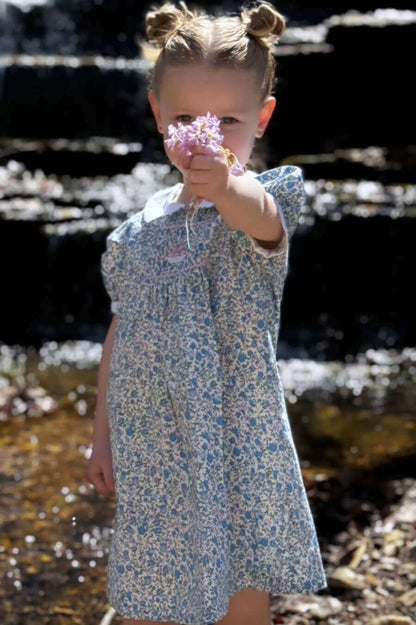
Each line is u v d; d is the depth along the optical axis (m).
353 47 13.59
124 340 3.37
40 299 10.69
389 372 9.27
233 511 3.24
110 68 14.69
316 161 12.52
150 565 3.32
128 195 11.91
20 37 16.78
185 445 3.25
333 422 7.59
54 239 10.63
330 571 4.80
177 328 3.24
